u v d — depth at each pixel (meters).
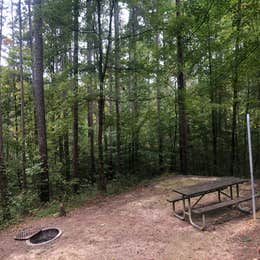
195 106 10.92
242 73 10.30
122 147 14.74
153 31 9.56
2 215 7.73
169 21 9.54
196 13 9.71
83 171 15.27
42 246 5.29
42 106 9.24
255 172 13.28
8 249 5.43
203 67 11.17
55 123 12.31
